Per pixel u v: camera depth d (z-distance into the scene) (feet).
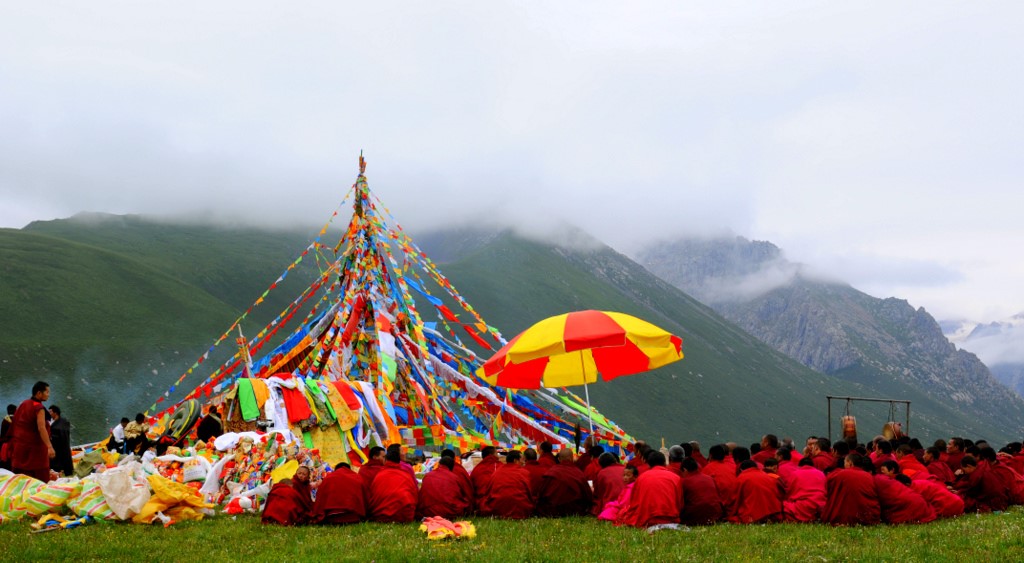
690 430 617.62
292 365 96.53
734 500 49.80
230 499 57.82
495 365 63.41
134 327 472.03
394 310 98.02
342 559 38.06
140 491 48.80
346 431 79.82
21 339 411.34
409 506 49.44
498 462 55.26
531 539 42.98
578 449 74.90
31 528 46.01
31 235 563.89
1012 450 70.18
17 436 55.11
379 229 100.42
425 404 88.84
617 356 71.20
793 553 38.70
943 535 42.42
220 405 78.69
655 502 46.50
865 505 47.01
